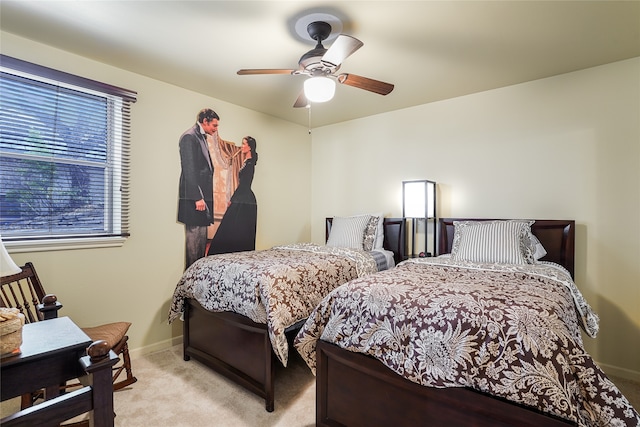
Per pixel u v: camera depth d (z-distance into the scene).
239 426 1.86
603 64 2.55
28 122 2.23
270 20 1.98
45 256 2.28
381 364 1.52
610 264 2.52
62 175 2.38
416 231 3.57
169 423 1.88
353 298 1.68
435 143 3.42
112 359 1.02
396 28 2.06
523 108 2.92
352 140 4.08
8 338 1.05
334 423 1.71
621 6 1.82
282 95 3.24
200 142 3.19
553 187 2.77
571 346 1.21
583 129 2.64
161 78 2.84
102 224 2.58
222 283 2.30
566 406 1.11
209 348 2.49
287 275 2.18
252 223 3.68
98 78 2.52
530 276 2.04
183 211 3.05
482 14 1.91
